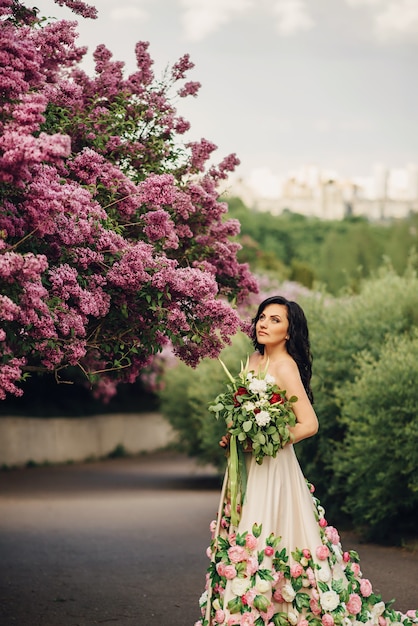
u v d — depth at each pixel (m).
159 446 35.84
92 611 7.85
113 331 6.81
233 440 5.58
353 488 12.38
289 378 5.66
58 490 20.52
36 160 5.15
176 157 7.77
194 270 6.57
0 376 5.42
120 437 33.41
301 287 28.53
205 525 13.79
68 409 31.02
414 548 10.84
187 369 22.03
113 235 6.30
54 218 5.86
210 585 5.58
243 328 6.86
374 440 11.20
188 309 6.78
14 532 13.01
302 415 5.61
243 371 5.82
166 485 21.89
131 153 7.45
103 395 31.55
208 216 7.69
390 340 12.09
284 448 5.65
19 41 5.94
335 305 13.98
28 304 5.49
